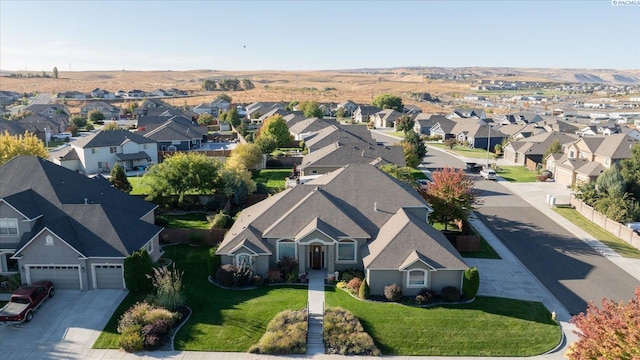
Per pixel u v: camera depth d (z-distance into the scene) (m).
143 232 36.69
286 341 27.36
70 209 35.44
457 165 82.69
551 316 31.38
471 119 119.00
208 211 52.38
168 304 30.58
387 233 34.97
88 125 129.50
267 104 161.12
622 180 54.28
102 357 26.53
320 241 34.94
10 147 54.66
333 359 26.77
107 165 75.81
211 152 84.38
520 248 43.81
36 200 35.91
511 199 60.50
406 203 38.53
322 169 61.88
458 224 46.72
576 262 40.78
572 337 29.27
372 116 144.38
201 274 36.47
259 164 75.50
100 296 32.72
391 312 30.67
